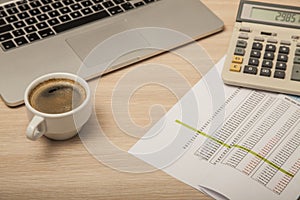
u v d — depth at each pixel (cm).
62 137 68
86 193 64
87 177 65
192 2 90
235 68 78
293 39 81
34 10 86
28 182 65
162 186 64
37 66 78
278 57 79
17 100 73
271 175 65
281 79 76
